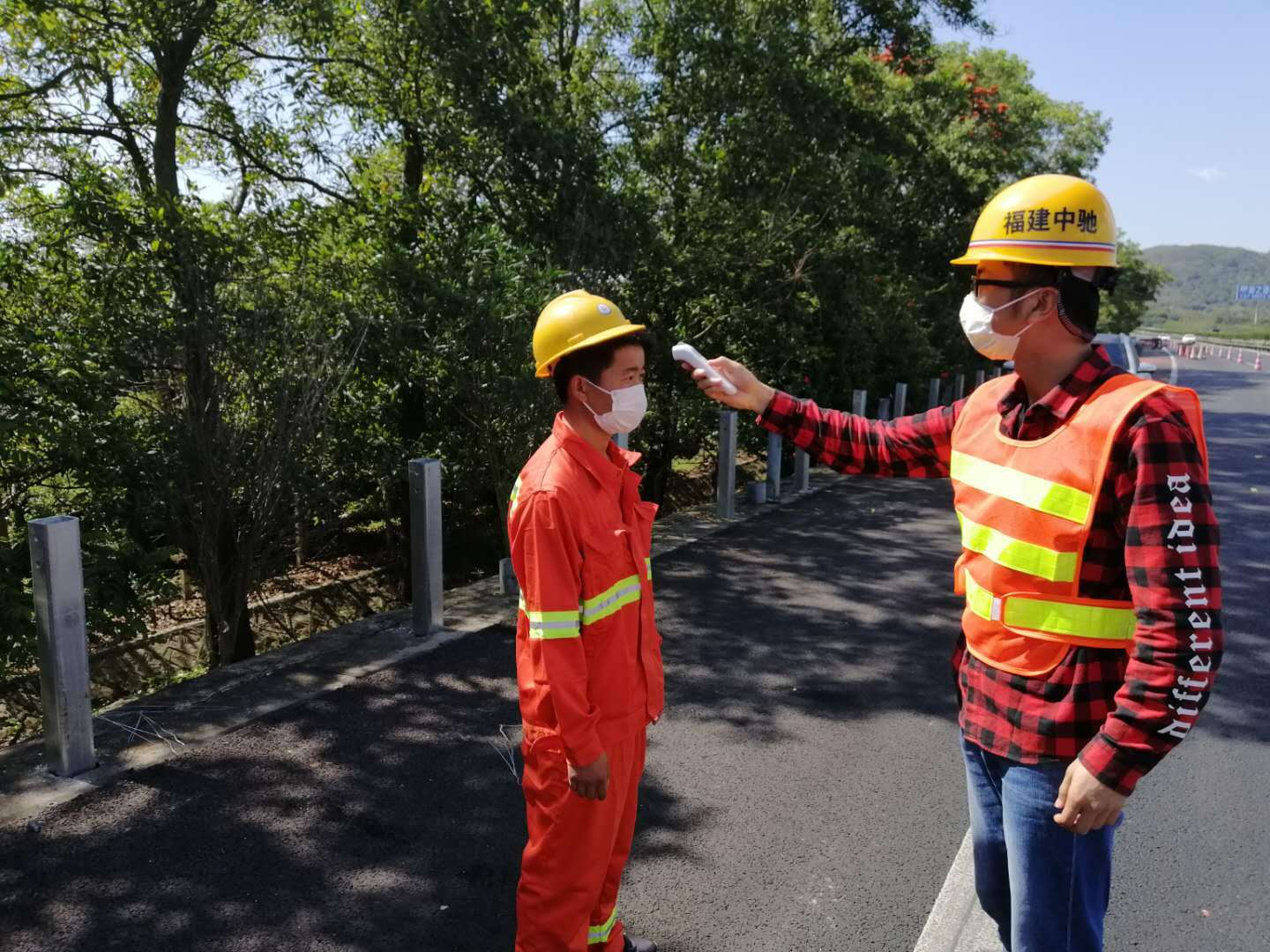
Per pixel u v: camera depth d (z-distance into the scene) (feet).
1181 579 5.29
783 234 34.12
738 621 19.15
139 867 10.04
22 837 10.56
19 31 23.08
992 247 6.12
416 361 23.54
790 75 34.81
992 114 67.31
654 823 11.33
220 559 21.21
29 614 15.90
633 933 9.22
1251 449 45.11
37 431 17.42
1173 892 10.26
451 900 9.62
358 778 12.09
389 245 24.21
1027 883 6.27
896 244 55.47
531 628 7.27
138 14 21.43
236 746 12.94
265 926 9.13
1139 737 5.32
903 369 50.29
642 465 36.09
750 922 9.45
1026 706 6.16
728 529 28.02
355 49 27.61
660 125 34.71
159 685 24.99
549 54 35.70
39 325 18.89
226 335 19.83
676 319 33.73
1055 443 6.02
